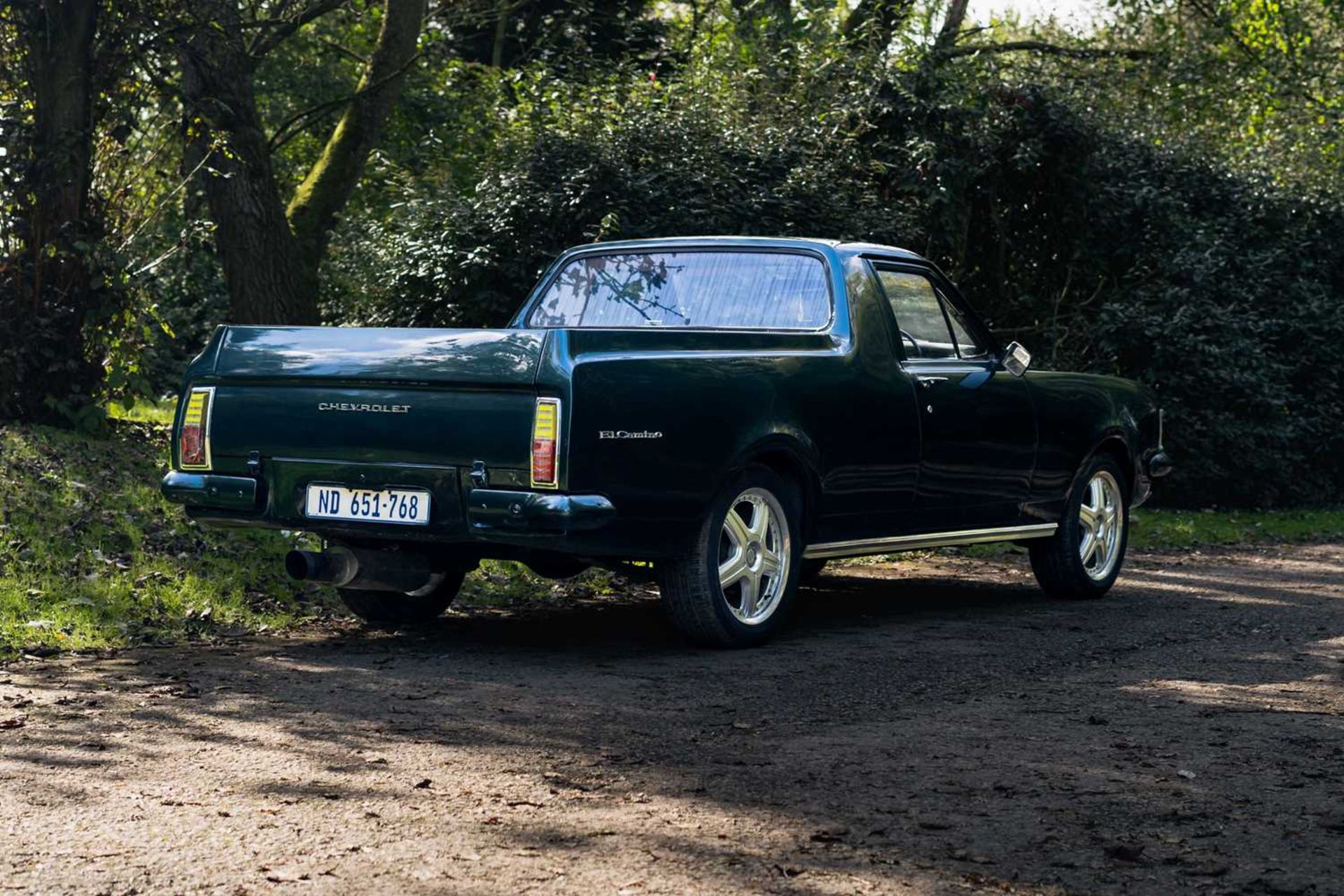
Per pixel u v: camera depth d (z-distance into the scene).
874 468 7.23
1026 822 4.03
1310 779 4.54
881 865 3.65
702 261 7.66
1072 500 8.70
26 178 11.34
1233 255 17.02
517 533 5.93
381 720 5.18
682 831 3.90
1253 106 25.30
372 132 16.33
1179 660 6.69
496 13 18.27
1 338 11.16
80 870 3.54
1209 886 3.54
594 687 5.82
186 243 12.57
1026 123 16.20
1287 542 13.34
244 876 3.51
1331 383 17.58
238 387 6.52
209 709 5.31
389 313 13.89
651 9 25.97
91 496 8.94
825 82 15.62
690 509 6.32
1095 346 16.41
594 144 13.38
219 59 13.11
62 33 11.40
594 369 5.91
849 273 7.35
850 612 8.16
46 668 6.02
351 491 6.27
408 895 3.38
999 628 7.59
